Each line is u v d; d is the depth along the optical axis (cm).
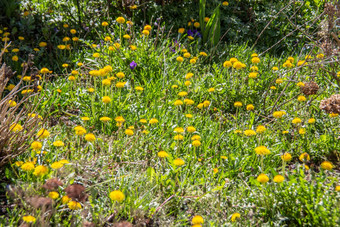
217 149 329
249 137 340
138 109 375
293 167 317
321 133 356
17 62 438
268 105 407
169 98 402
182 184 278
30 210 237
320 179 254
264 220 251
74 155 294
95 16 544
